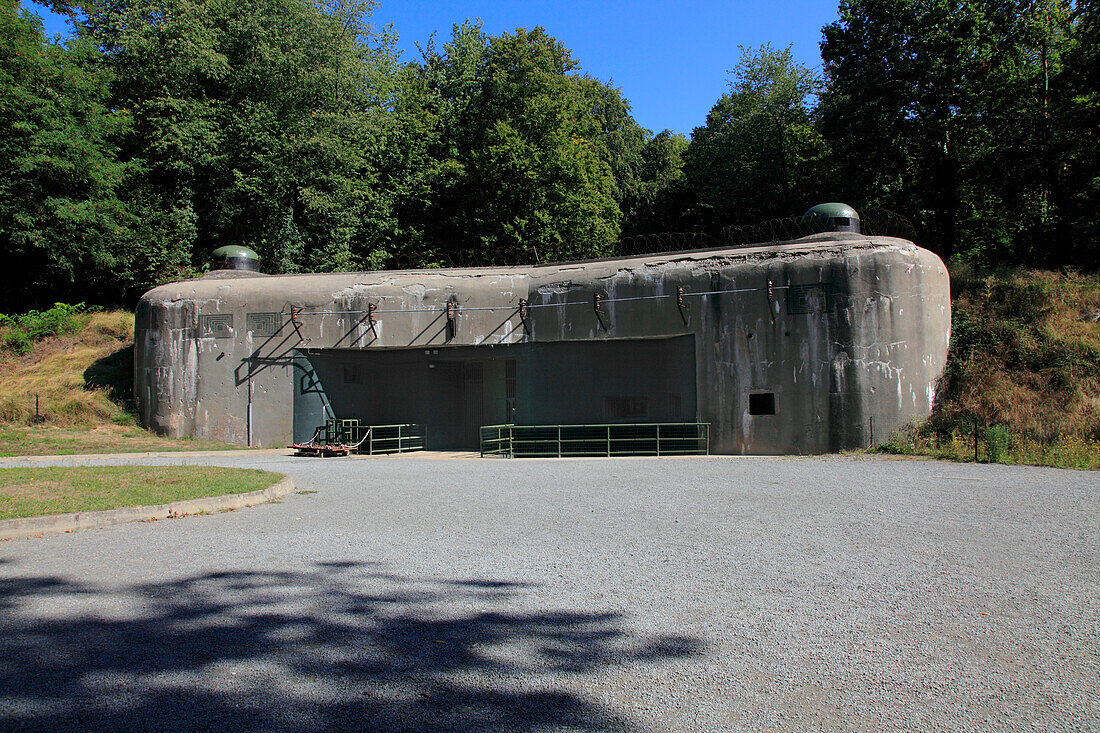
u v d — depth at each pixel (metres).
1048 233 30.73
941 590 5.81
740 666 4.37
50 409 23.61
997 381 18.25
